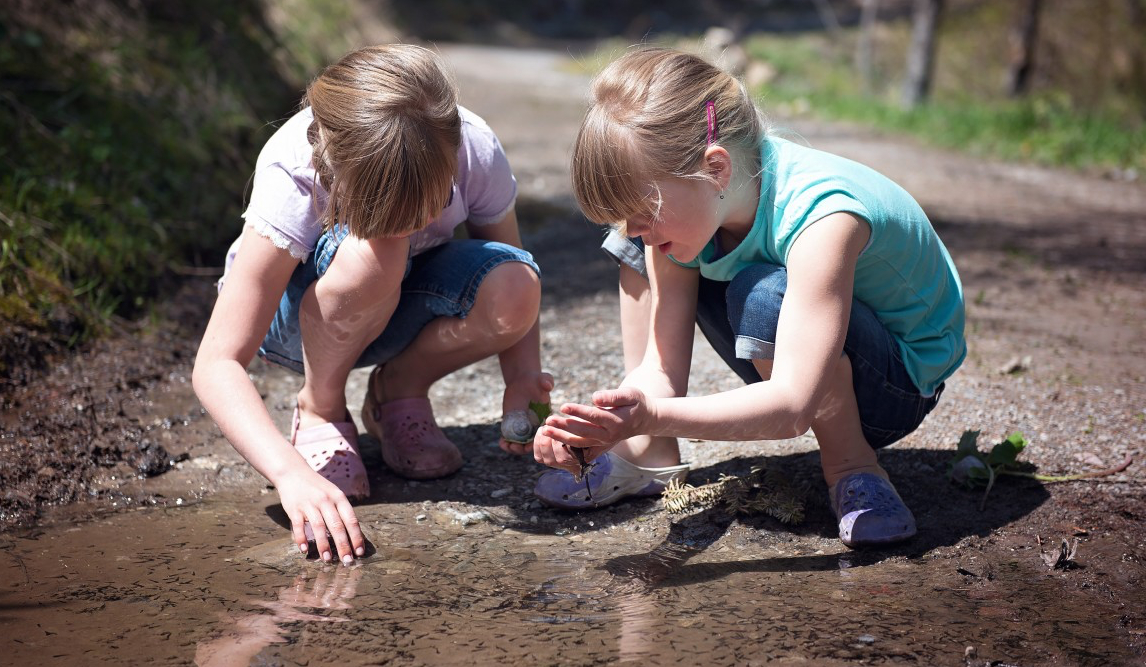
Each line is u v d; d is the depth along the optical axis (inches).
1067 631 60.1
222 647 57.9
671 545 74.0
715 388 108.6
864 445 76.5
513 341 83.0
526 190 218.1
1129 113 580.1
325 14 319.0
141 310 121.5
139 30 176.7
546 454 65.6
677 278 76.1
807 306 64.4
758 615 62.3
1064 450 89.4
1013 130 337.7
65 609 63.1
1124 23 624.4
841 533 73.6
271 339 84.8
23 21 150.7
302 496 70.6
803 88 542.9
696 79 64.1
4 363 101.3
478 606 63.7
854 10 962.7
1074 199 239.5
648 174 62.1
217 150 166.1
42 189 123.5
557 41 846.5
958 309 77.6
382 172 65.1
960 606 63.5
